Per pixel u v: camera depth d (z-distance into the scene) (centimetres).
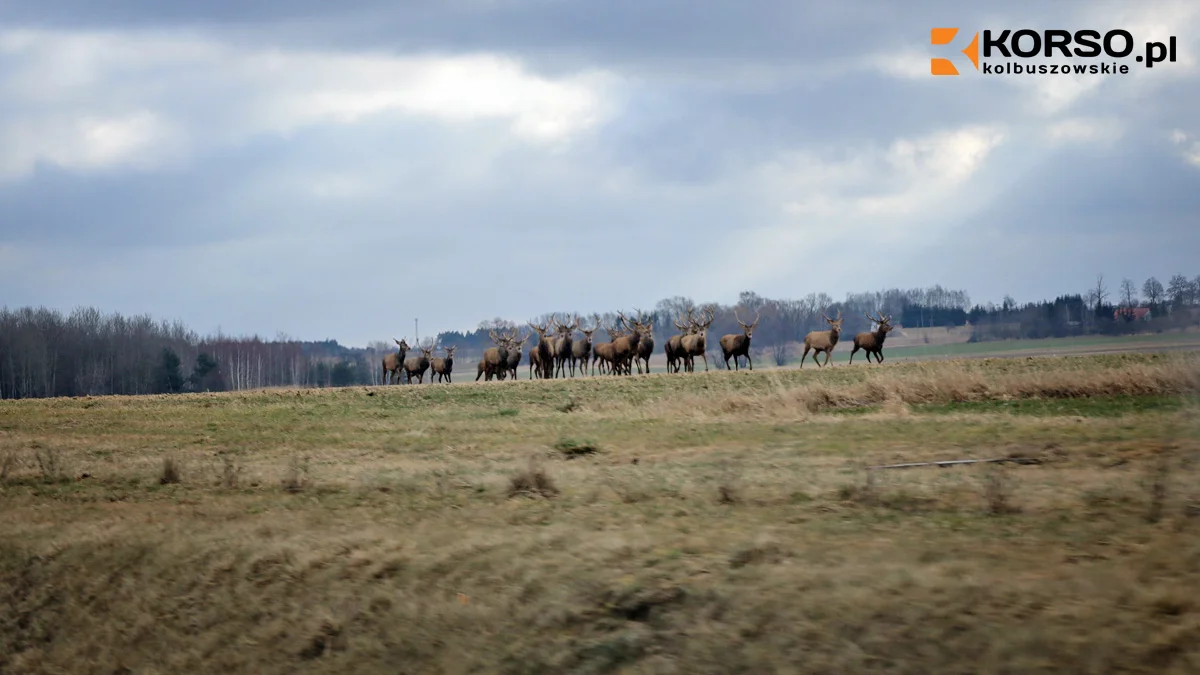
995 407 3759
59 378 15762
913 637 1304
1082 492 1972
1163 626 1216
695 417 4128
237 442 4334
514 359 9131
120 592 2217
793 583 1505
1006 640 1242
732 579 1569
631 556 1752
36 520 2723
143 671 1955
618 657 1477
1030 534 1656
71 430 5225
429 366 10000
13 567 2392
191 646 1972
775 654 1359
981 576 1426
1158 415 3117
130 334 17538
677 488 2377
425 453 3578
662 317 19412
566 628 1588
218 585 2130
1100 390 3822
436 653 1673
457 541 2020
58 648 2117
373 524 2306
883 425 3419
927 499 2019
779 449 3038
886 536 1722
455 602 1769
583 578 1689
